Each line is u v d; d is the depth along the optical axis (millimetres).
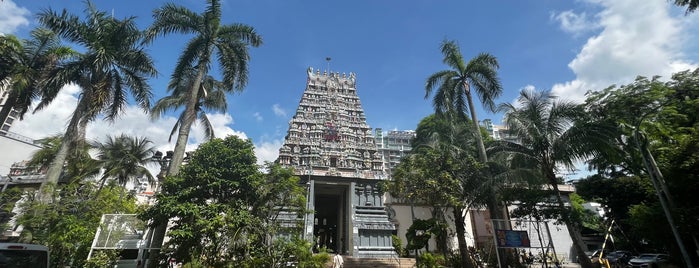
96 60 18766
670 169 18406
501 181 21703
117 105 21609
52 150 30094
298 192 20797
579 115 21891
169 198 17203
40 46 20172
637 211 20938
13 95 19375
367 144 41406
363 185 35656
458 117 27734
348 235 33500
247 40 22938
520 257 24344
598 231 37094
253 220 18125
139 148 36500
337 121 42312
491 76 26844
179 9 21312
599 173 33812
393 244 30578
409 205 35031
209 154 19375
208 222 16328
